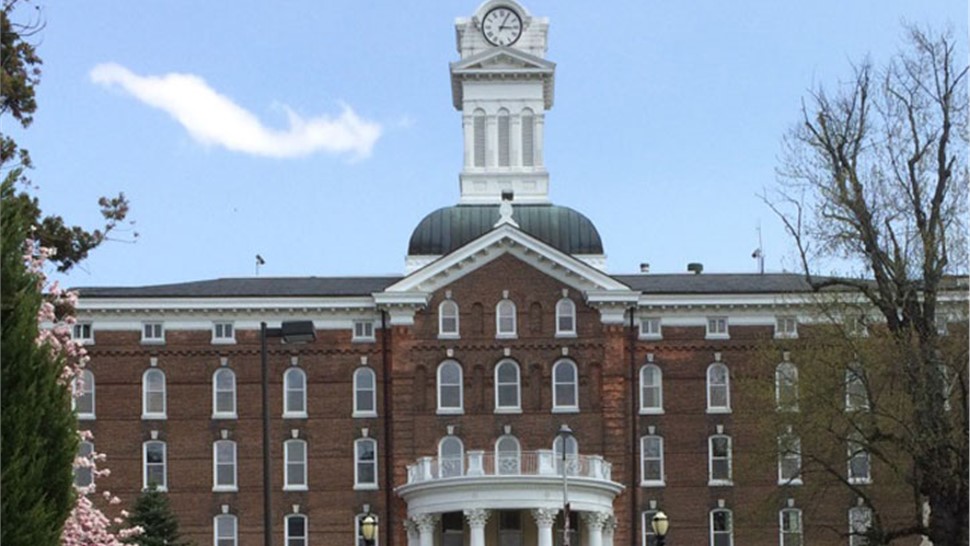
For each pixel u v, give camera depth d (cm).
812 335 7556
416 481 9150
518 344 9550
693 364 9575
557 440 9469
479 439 9488
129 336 9544
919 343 6344
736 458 9400
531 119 10762
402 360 9538
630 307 9588
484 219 10262
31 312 3203
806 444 7312
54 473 3203
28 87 4738
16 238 3244
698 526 9450
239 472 9494
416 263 10181
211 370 9550
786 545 9350
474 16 10900
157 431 9488
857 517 9150
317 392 9550
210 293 9594
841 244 6631
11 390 3141
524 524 9381
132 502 9412
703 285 9794
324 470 9494
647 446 9538
